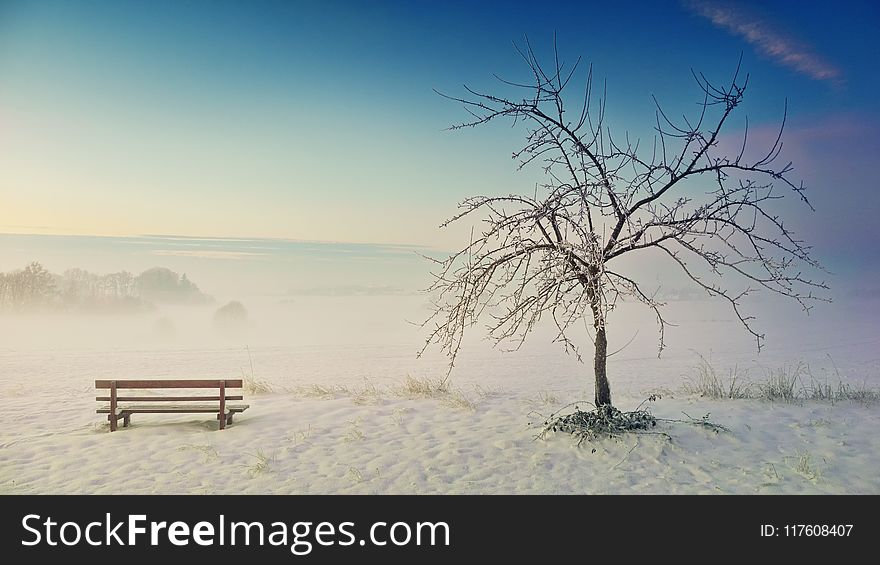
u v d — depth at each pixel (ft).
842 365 72.84
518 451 27.73
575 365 79.00
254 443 29.86
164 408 32.99
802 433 29.60
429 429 31.94
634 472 25.07
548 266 27.32
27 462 27.20
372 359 92.02
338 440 30.14
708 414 33.32
